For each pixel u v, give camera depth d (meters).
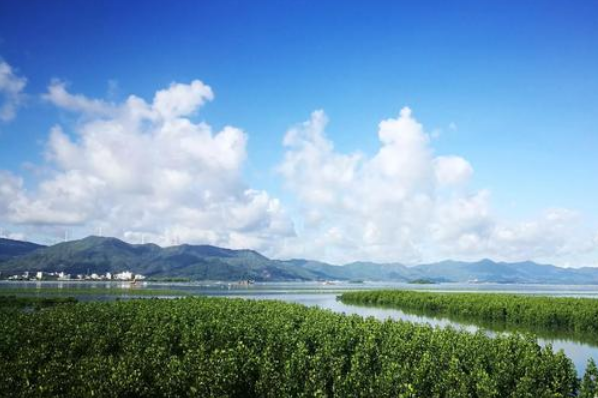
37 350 35.94
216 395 28.27
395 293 139.62
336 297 175.88
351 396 29.03
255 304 83.12
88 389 26.38
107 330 46.53
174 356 32.88
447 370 34.56
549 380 34.94
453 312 105.00
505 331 75.44
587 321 75.50
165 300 91.00
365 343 40.59
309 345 43.69
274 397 30.12
